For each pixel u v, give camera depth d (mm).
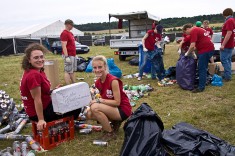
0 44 27250
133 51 14039
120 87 4184
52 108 3973
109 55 19969
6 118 4863
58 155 3779
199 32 6648
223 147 3385
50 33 41500
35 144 3955
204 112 5309
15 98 7211
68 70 7805
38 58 3752
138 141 3408
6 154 3584
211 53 6695
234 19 7602
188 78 7176
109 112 4102
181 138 3625
